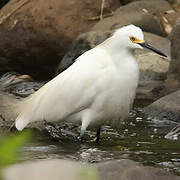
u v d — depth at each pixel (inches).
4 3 920.3
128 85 412.2
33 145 387.2
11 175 118.8
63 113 416.2
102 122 424.2
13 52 808.3
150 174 226.2
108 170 223.3
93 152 374.0
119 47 409.1
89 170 122.0
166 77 653.9
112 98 410.6
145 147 400.8
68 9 800.3
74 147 391.9
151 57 684.7
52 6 799.1
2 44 809.5
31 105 419.2
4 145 114.8
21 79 727.7
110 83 406.6
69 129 453.4
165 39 719.1
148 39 709.9
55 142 406.9
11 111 447.8
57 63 797.9
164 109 517.0
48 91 416.2
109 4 820.0
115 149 390.6
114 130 470.3
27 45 797.9
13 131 420.8
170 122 503.5
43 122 440.5
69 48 759.7
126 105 421.1
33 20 791.7
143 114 531.8
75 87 408.8
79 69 413.7
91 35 724.0
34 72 814.5
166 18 794.8
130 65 410.0
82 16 799.7
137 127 484.7
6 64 818.2
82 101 410.9
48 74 809.5
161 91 623.8
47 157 341.4
